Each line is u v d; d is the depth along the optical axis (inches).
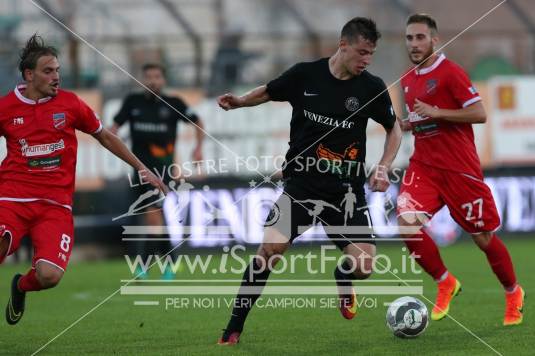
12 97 895.7
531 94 2299.5
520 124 2292.1
